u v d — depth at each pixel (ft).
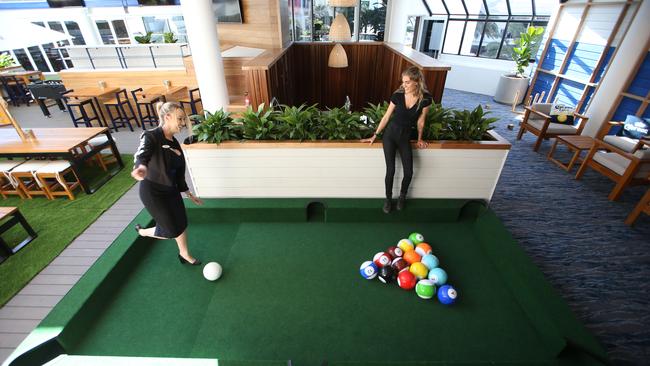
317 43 20.63
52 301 8.01
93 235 10.36
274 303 7.02
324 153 9.08
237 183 9.73
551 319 6.02
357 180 9.65
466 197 9.98
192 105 19.54
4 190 12.41
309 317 6.70
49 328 5.82
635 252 9.62
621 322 7.45
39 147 11.82
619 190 11.88
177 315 6.74
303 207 9.26
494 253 8.15
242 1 18.29
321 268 7.97
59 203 12.05
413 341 6.22
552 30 21.09
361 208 9.29
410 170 8.54
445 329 6.47
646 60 14.48
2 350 6.91
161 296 7.18
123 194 12.73
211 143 9.05
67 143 12.15
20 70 28.09
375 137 8.90
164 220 6.90
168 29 35.12
